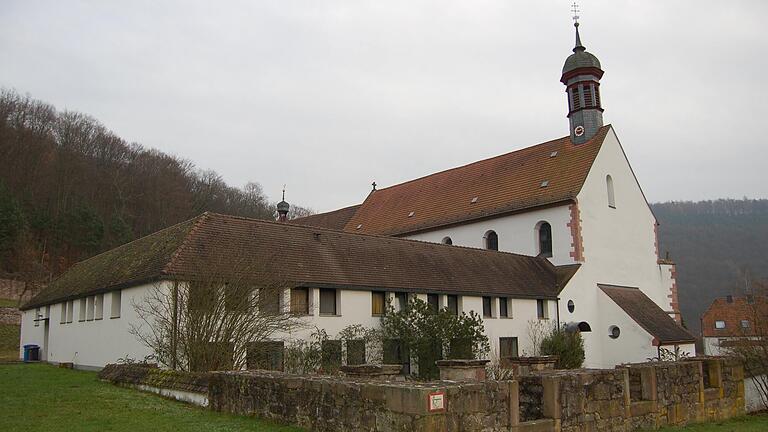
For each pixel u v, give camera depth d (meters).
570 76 38.50
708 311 64.81
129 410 13.04
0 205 60.66
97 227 67.75
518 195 37.28
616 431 11.80
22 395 15.39
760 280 23.12
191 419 11.92
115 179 80.00
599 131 37.34
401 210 45.97
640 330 31.67
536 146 40.78
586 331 32.19
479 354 24.89
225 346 17.02
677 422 13.54
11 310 47.69
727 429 13.46
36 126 74.81
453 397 8.97
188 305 17.25
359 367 13.16
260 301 18.25
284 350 20.34
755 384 16.92
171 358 17.30
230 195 97.75
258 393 12.01
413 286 25.45
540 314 31.02
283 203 53.59
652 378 13.02
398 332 23.58
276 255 22.69
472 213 38.84
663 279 39.06
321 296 23.05
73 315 27.67
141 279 20.20
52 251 65.50
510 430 9.69
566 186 34.91
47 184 71.06
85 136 81.31
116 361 21.64
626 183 37.78
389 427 9.05
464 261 30.06
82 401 14.32
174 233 23.16
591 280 33.75
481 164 43.88
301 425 10.81
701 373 14.69
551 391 10.62
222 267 18.56
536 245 35.31
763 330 17.20
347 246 26.20
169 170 88.88
